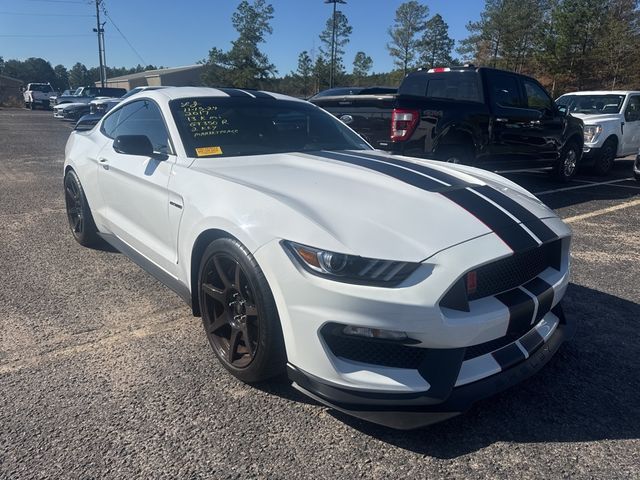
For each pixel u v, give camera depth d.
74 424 2.36
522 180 9.71
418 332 2.11
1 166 9.97
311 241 2.22
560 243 2.74
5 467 2.08
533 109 7.85
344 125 4.24
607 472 2.15
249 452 2.21
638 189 8.93
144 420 2.40
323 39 51.25
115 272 4.30
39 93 42.38
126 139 3.30
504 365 2.38
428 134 6.33
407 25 56.44
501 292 2.40
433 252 2.18
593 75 35.03
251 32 51.47
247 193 2.62
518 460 2.21
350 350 2.25
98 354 2.98
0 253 4.72
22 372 2.78
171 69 81.12
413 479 2.09
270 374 2.55
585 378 2.86
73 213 5.02
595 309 3.78
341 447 2.26
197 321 3.43
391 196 2.59
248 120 3.66
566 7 35.84
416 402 2.16
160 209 3.24
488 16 49.81
